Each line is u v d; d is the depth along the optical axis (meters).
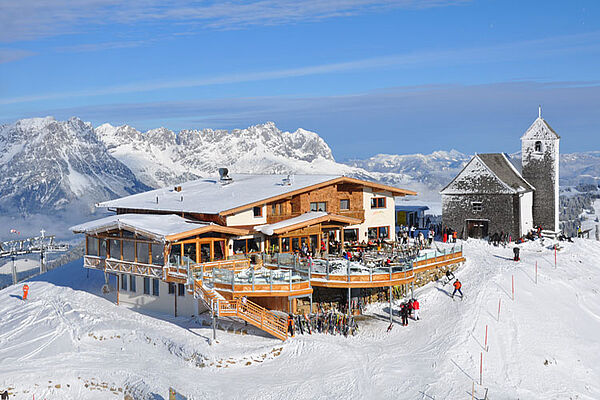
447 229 70.75
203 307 46.34
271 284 40.72
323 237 54.19
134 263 46.88
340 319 42.25
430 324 42.91
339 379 34.62
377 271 43.22
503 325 42.94
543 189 73.88
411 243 61.62
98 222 50.53
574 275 56.16
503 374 37.19
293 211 54.16
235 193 54.50
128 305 50.44
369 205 59.06
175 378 35.81
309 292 41.81
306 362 36.94
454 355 38.03
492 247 65.94
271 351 38.00
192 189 62.22
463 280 51.75
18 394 35.50
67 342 42.78
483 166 70.00
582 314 48.09
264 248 51.03
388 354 38.31
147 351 40.97
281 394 33.38
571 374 38.84
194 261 45.97
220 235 47.56
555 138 72.69
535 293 49.53
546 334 43.09
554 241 69.44
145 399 34.16
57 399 35.53
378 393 33.34
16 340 44.03
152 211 54.88
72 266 69.62
